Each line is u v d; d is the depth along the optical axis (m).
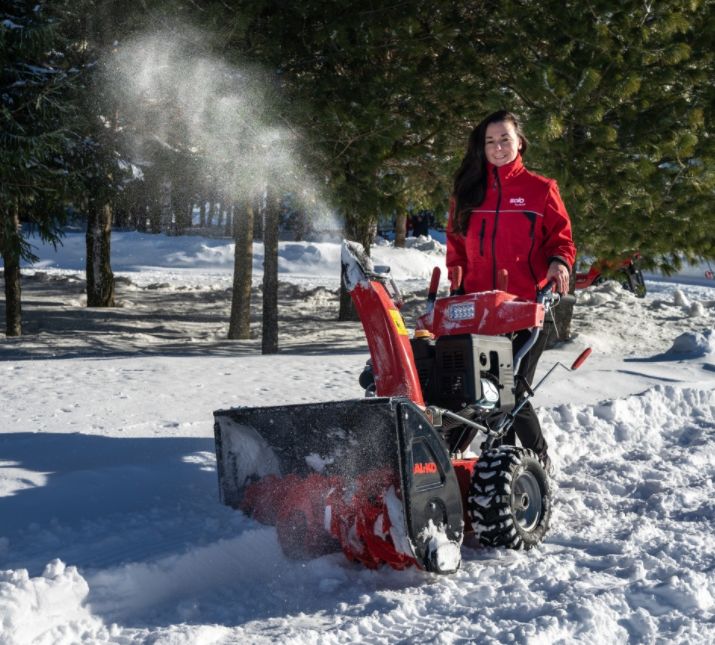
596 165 11.40
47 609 2.99
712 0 12.15
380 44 12.15
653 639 2.87
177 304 22.89
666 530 4.13
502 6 11.62
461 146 13.06
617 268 14.63
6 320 17.80
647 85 11.41
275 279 14.31
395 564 3.57
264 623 3.10
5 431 5.86
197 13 11.73
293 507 3.77
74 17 13.29
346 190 12.24
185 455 5.19
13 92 13.35
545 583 3.39
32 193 14.44
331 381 8.33
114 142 13.96
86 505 4.10
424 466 3.51
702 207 11.55
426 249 37.91
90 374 8.69
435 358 4.05
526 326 4.19
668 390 7.30
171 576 3.37
